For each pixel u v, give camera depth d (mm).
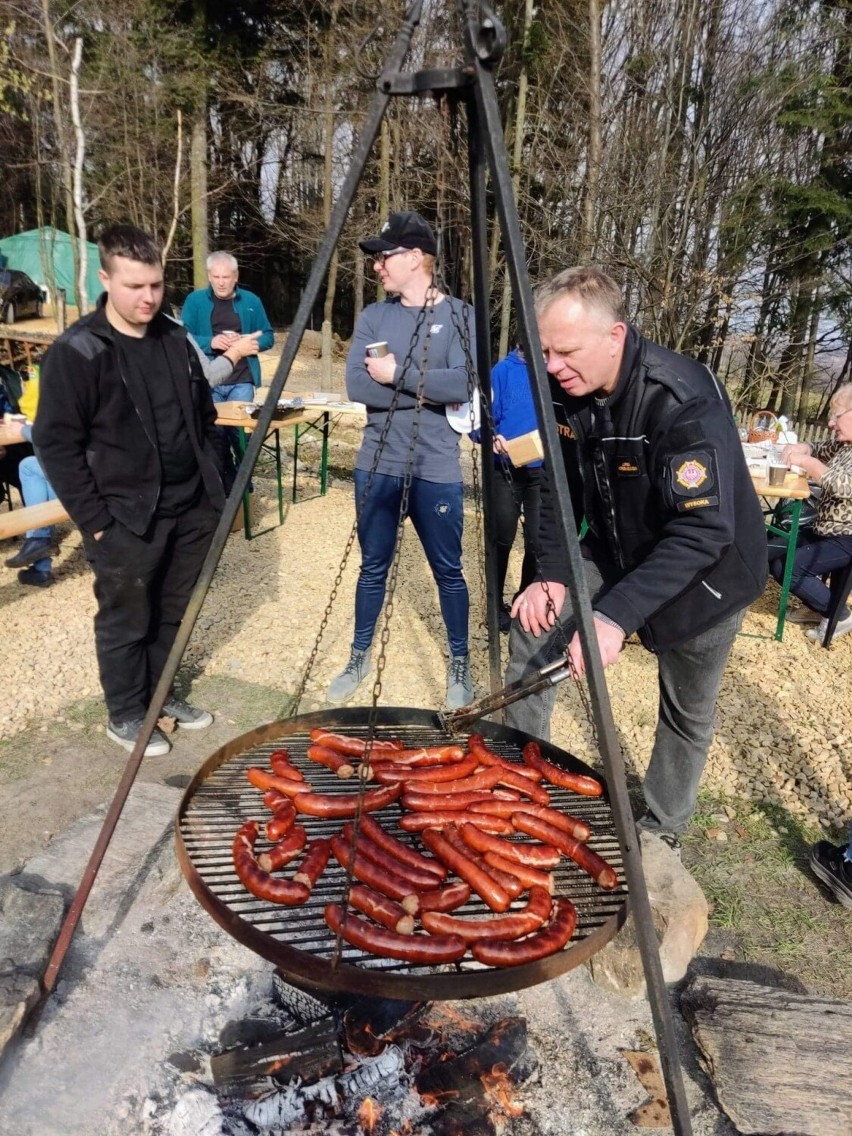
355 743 2488
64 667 4609
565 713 4465
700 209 9000
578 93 9984
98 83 13070
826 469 5223
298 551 6754
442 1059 2238
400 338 3859
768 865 3346
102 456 3230
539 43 10406
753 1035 2207
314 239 14750
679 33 8555
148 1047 2250
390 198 13195
